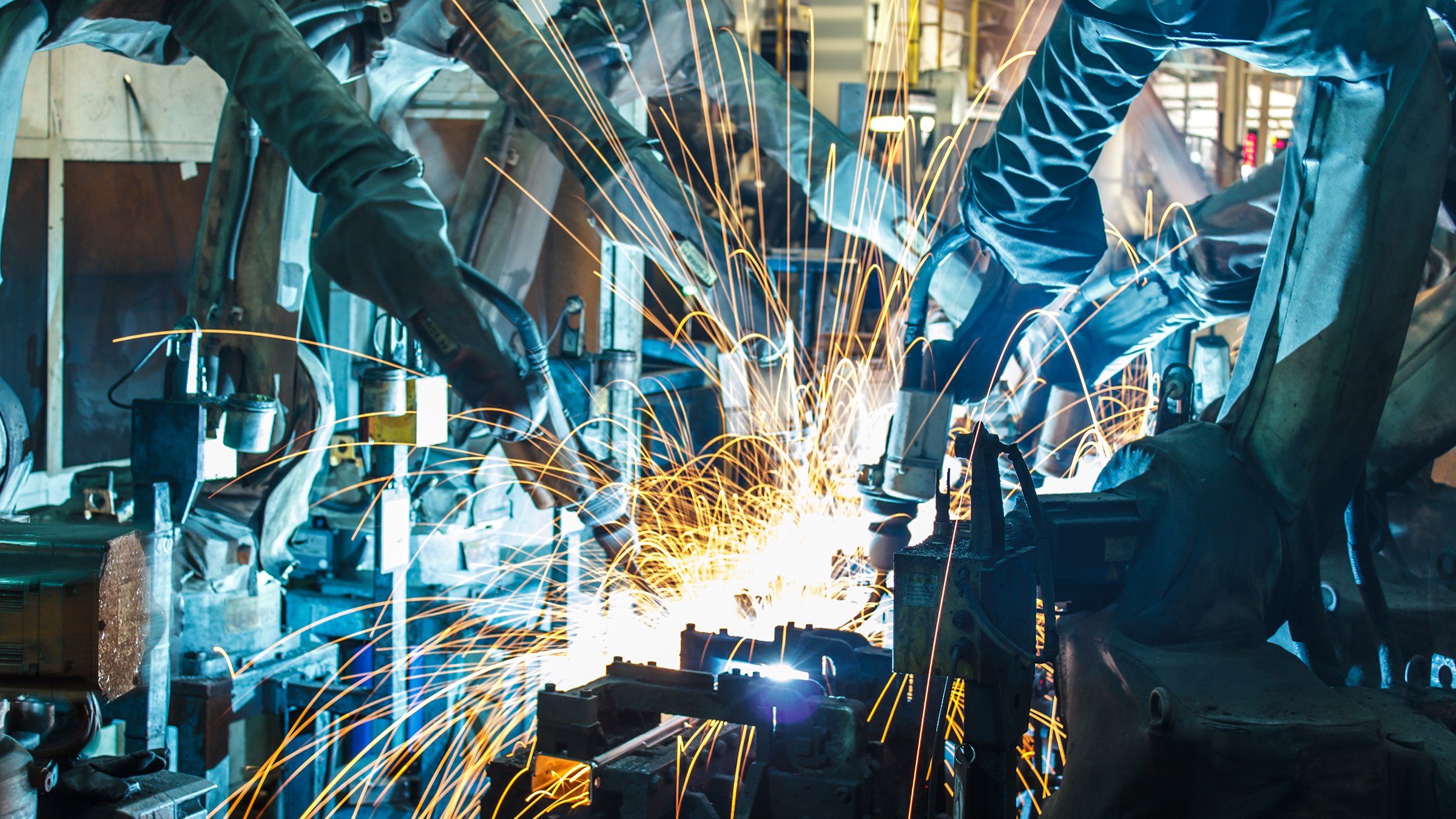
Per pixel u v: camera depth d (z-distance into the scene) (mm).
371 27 5742
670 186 5965
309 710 5199
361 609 5559
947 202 8156
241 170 5395
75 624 2615
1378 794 2604
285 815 5199
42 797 2871
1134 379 6910
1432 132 2939
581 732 2980
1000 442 2768
